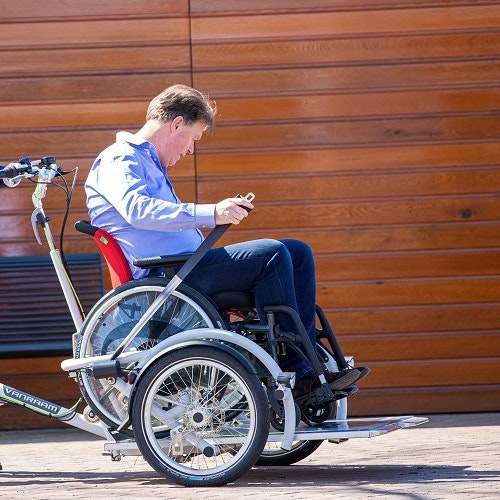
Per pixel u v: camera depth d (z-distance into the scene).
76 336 14.55
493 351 21.42
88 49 21.34
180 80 21.41
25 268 20.80
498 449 17.08
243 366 13.66
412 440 18.36
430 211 21.42
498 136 21.45
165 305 14.26
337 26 21.38
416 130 21.44
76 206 21.31
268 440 13.97
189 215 14.01
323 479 14.27
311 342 14.54
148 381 13.79
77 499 13.16
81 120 21.36
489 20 21.42
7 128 21.30
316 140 21.42
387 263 21.42
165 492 13.41
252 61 21.41
